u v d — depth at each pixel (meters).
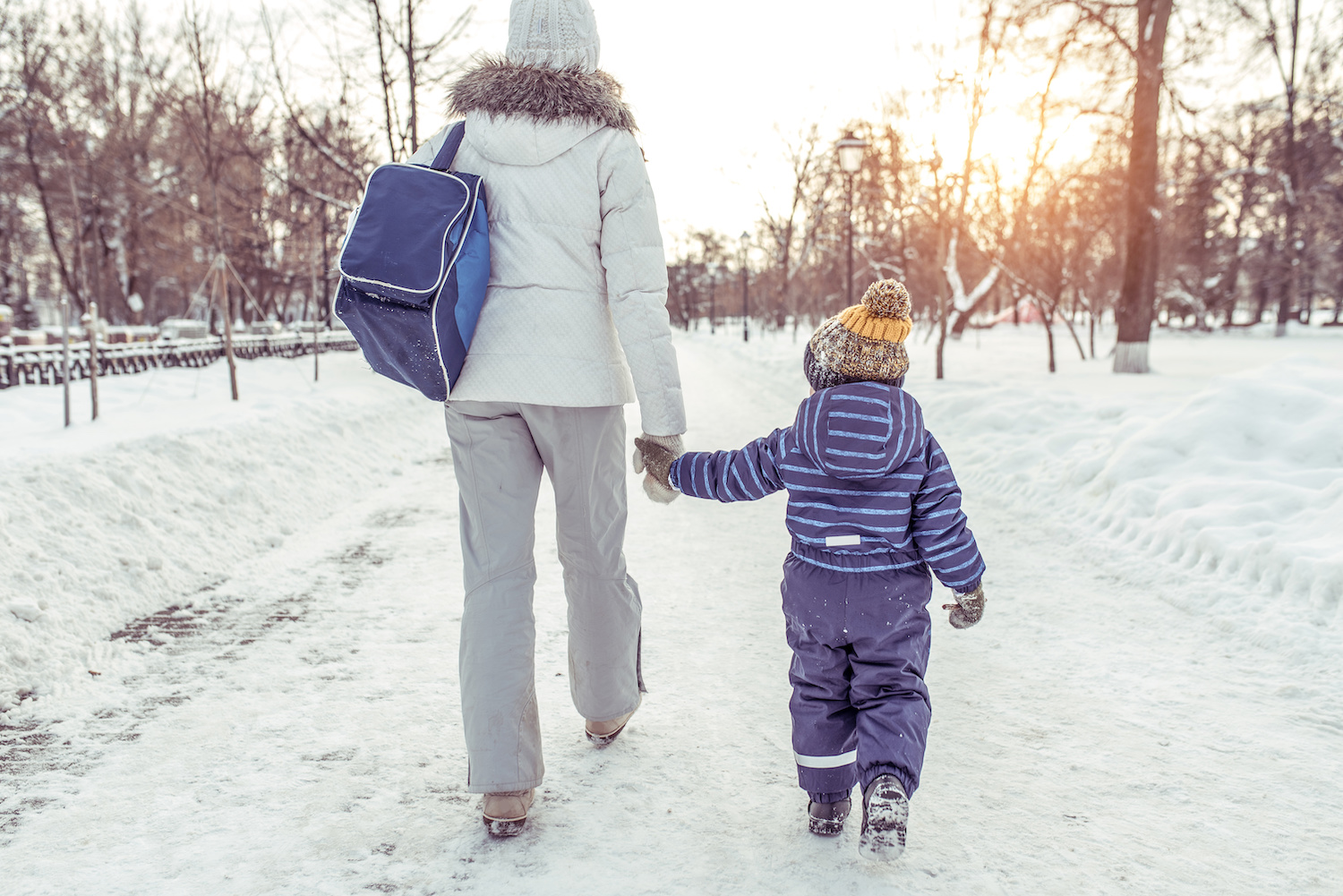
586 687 2.57
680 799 2.39
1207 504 4.74
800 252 44.03
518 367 2.17
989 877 2.03
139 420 7.20
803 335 43.41
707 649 3.59
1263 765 2.58
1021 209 20.50
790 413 12.27
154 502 5.00
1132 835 2.22
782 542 5.52
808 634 2.19
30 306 29.64
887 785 1.93
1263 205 32.72
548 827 2.24
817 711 2.20
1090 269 31.52
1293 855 2.12
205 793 2.40
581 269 2.22
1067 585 4.45
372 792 2.42
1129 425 6.20
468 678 2.19
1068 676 3.30
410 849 2.14
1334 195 29.30
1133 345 15.09
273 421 7.48
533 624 2.27
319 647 3.59
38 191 21.48
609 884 1.99
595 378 2.25
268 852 2.11
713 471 2.29
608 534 2.46
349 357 18.05
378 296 2.00
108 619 3.80
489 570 2.24
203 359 14.09
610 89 2.30
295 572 4.77
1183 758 2.63
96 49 21.70
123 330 14.50
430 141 2.34
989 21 13.09
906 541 2.14
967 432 8.31
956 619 2.19
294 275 24.77
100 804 2.34
